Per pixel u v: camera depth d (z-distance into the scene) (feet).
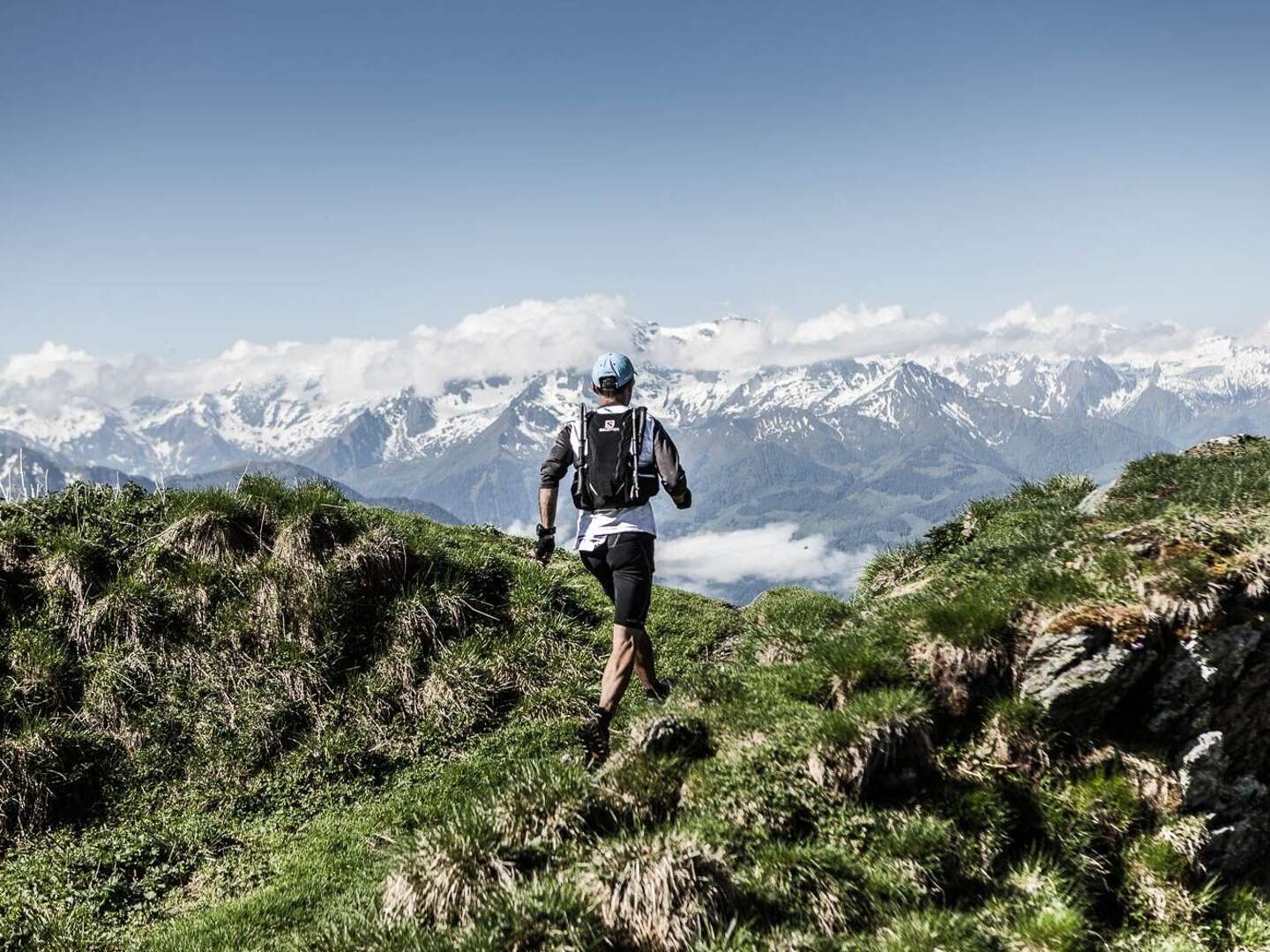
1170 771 17.07
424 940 13.30
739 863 14.69
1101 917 15.84
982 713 17.44
